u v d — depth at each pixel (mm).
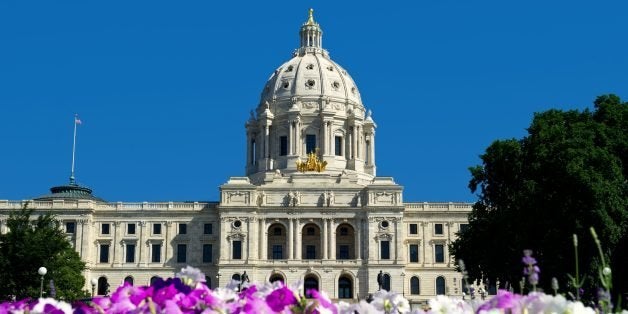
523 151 94375
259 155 191000
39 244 116500
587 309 15195
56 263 119688
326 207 164125
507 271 89875
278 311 16422
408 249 168750
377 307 19188
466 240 100438
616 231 80438
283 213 164125
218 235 167375
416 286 166500
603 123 91625
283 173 184125
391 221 163250
